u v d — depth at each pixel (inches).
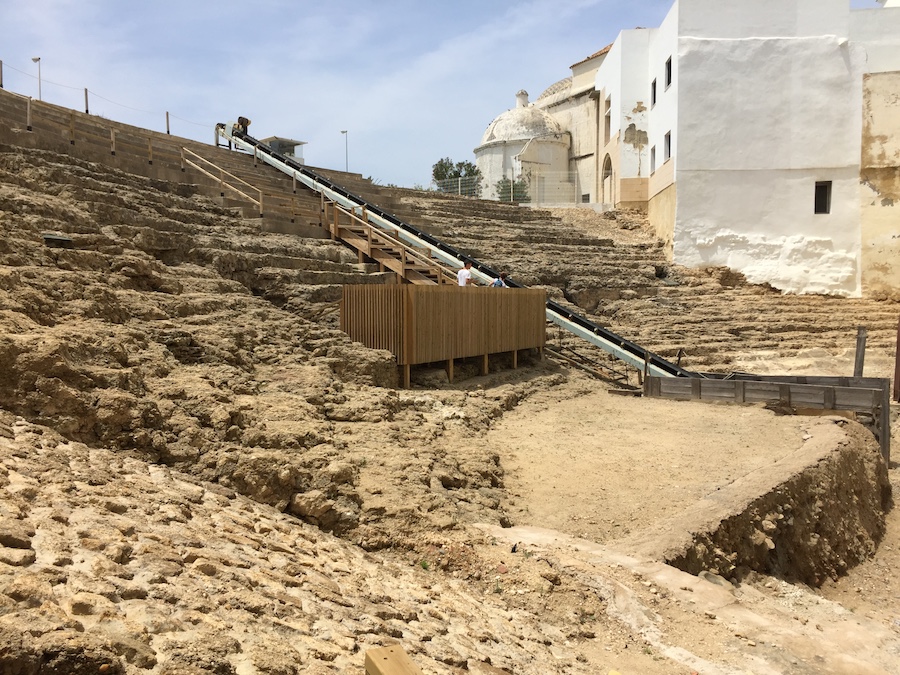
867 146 1060.5
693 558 292.4
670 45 1131.3
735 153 1086.4
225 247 577.9
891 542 474.0
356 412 388.2
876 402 561.0
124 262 443.5
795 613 284.8
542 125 1724.9
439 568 252.7
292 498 263.7
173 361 349.1
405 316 527.2
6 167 526.6
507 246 1048.8
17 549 136.3
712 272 1090.7
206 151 957.2
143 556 157.9
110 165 673.0
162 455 255.6
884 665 237.9
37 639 106.2
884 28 1064.8
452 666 161.8
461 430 444.5
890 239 1055.0
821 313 1010.7
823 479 424.2
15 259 358.3
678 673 201.8
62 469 198.2
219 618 141.6
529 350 758.5
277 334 483.5
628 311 954.1
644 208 1286.9
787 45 1068.5
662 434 506.6
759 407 605.3
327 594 180.5
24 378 234.2
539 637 210.1
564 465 412.2
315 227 743.1
